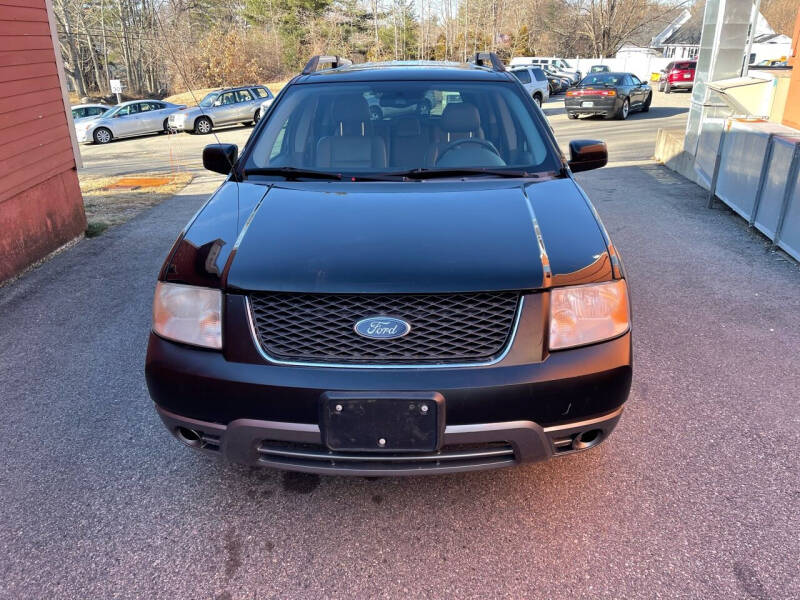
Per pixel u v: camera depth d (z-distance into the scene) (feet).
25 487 8.68
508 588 6.83
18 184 18.37
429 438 6.55
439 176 9.68
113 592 6.86
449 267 6.86
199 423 7.03
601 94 62.03
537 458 6.96
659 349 12.54
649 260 18.29
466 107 10.94
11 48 18.33
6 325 14.64
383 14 181.68
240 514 8.10
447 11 183.01
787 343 12.72
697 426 9.84
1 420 10.43
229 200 8.90
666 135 34.73
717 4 29.07
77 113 77.20
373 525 7.87
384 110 11.05
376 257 7.02
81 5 170.50
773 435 9.57
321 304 6.72
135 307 15.65
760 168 20.33
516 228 7.61
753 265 17.63
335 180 9.64
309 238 7.47
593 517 7.89
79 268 19.02
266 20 171.12
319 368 6.60
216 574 7.11
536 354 6.68
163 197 31.14
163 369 7.08
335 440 6.61
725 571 6.95
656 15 179.73
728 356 12.19
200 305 7.02
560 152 10.37
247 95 73.87
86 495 8.50
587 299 6.91
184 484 8.73
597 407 6.87
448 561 7.25
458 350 6.64
